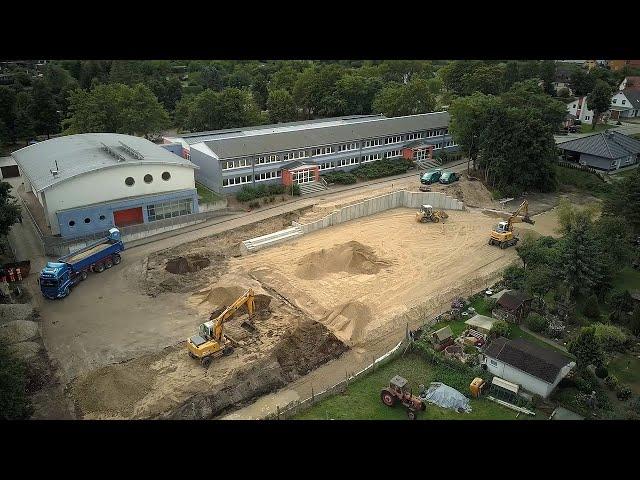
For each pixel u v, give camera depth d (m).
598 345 33.38
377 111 98.94
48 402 31.98
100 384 32.69
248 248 52.72
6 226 45.81
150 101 83.31
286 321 40.41
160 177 56.88
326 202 64.69
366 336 39.38
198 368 34.94
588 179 74.75
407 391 31.41
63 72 123.81
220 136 74.12
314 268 49.47
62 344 37.59
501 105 71.31
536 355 33.53
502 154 68.56
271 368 34.94
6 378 27.19
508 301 41.53
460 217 62.91
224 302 43.50
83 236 52.47
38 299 43.47
